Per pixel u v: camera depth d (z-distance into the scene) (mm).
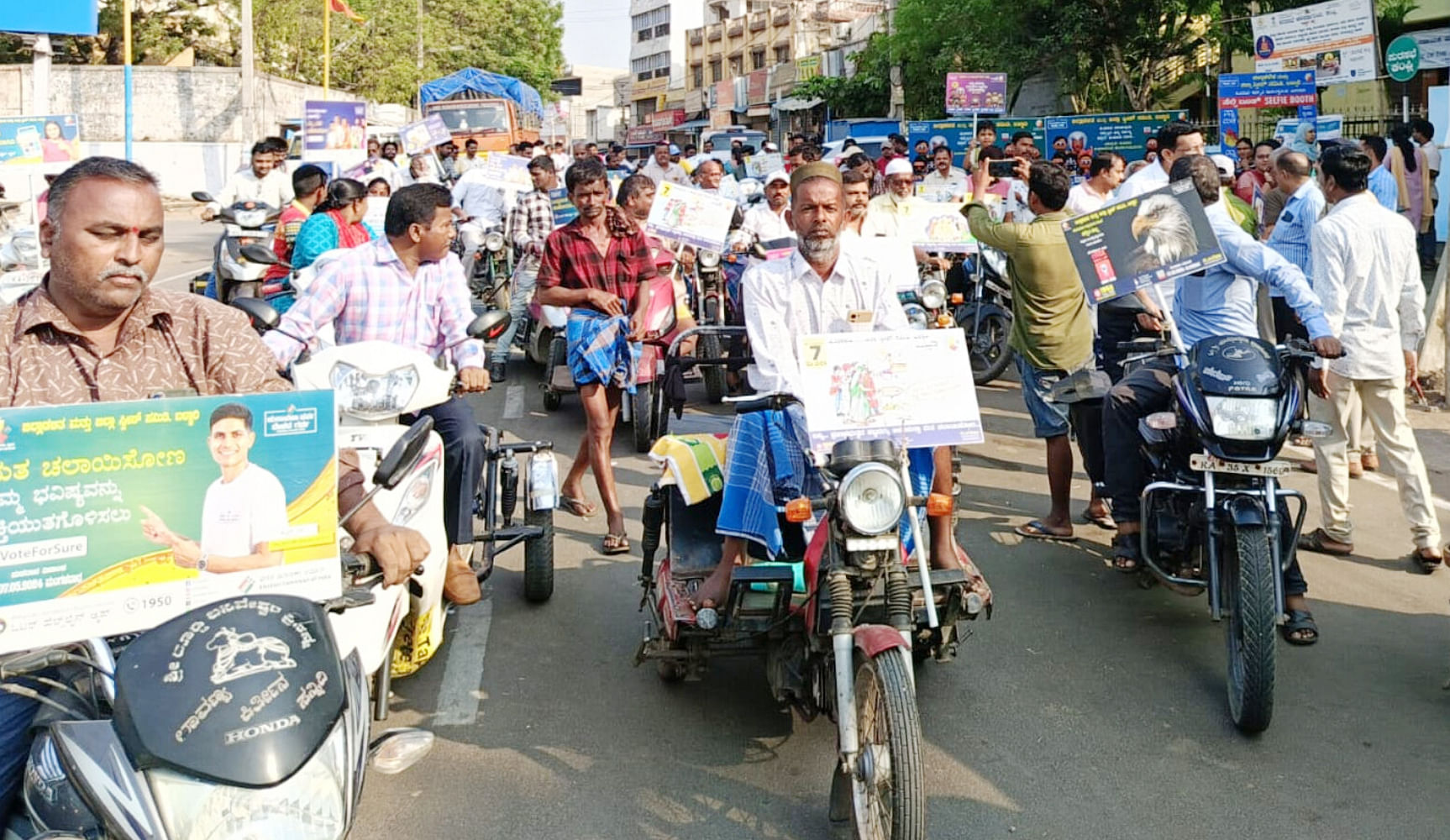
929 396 3555
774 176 9516
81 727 2256
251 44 30578
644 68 93000
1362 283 5660
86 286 2637
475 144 18438
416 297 5004
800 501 3418
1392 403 5723
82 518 2287
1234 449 4426
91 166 2646
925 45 27734
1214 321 5785
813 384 3539
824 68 48125
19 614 2248
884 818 3186
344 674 2373
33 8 19281
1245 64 24062
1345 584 5609
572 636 5051
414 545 2775
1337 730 4215
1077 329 6070
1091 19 23484
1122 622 5191
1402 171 13312
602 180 6211
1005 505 6871
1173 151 7379
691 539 4500
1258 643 4039
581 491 6730
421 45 40375
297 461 2459
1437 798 3760
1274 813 3676
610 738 4168
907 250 6227
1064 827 3596
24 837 2482
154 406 2330
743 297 4281
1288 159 7547
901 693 3098
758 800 3754
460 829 3586
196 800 2088
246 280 9359
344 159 15508
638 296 6363
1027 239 5961
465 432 4559
